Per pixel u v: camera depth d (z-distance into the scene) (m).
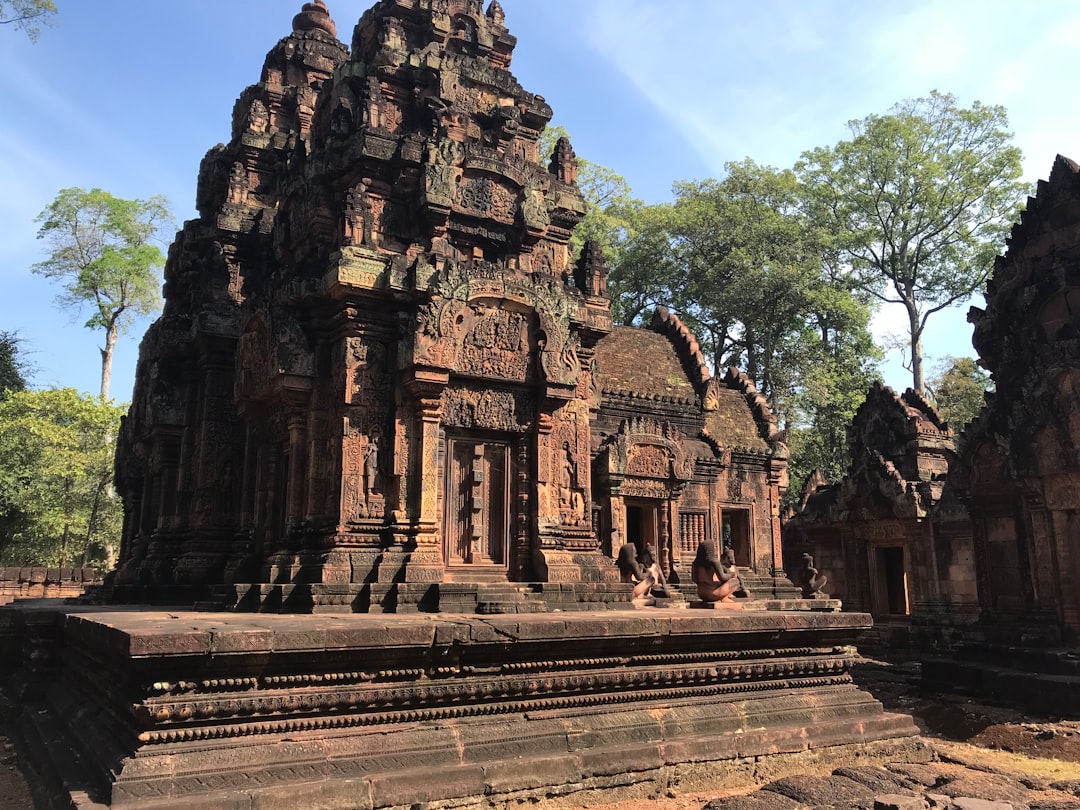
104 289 50.88
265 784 7.03
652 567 19.00
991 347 17.52
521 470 14.39
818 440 41.62
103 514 40.62
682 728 9.52
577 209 18.11
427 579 12.38
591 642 9.24
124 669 7.53
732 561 24.20
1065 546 15.40
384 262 13.73
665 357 29.11
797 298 39.12
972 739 12.73
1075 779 10.02
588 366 16.14
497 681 8.65
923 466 26.88
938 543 24.50
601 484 23.27
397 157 15.30
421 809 7.47
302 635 7.54
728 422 29.17
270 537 14.91
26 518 37.50
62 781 7.47
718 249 41.31
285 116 21.89
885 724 10.95
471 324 13.94
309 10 23.08
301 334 13.81
